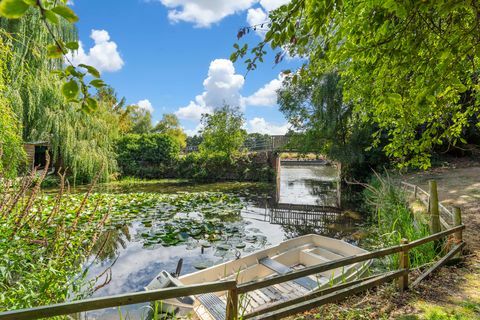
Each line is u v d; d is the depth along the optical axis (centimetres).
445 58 150
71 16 54
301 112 1355
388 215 593
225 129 1811
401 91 187
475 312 235
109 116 1605
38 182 225
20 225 209
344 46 170
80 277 219
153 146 1842
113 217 691
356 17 153
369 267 369
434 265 309
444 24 174
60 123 1048
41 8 51
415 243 288
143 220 717
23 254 197
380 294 267
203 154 1861
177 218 755
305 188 1648
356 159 1183
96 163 1210
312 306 223
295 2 134
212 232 658
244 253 541
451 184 874
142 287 412
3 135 388
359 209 934
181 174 1839
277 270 378
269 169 1736
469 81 272
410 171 1177
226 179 1794
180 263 368
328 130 1198
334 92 1167
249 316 204
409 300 257
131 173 1791
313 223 794
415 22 148
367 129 1101
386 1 111
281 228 747
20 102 652
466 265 328
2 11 46
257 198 1186
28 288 186
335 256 453
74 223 229
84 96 71
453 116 303
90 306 122
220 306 287
